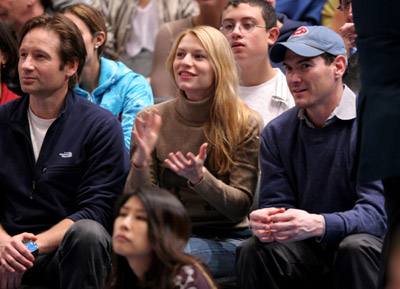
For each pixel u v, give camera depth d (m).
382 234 7.54
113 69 10.88
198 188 7.88
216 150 8.60
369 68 6.00
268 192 8.25
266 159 8.37
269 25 10.45
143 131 6.76
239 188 8.55
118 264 5.25
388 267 5.84
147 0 13.71
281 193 8.20
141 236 4.86
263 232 7.39
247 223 8.91
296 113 8.32
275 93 10.38
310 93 7.89
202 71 8.60
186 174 7.73
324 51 7.86
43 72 8.48
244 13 10.28
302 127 8.16
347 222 7.37
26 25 8.72
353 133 7.86
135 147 8.84
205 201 8.60
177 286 4.88
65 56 8.62
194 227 8.70
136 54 13.62
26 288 8.30
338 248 7.28
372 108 5.89
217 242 8.41
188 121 8.80
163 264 4.88
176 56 8.84
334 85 7.91
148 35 13.66
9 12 12.33
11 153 8.65
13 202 8.59
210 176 7.96
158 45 12.39
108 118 8.76
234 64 8.81
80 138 8.61
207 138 8.62
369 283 7.09
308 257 7.88
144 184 7.84
